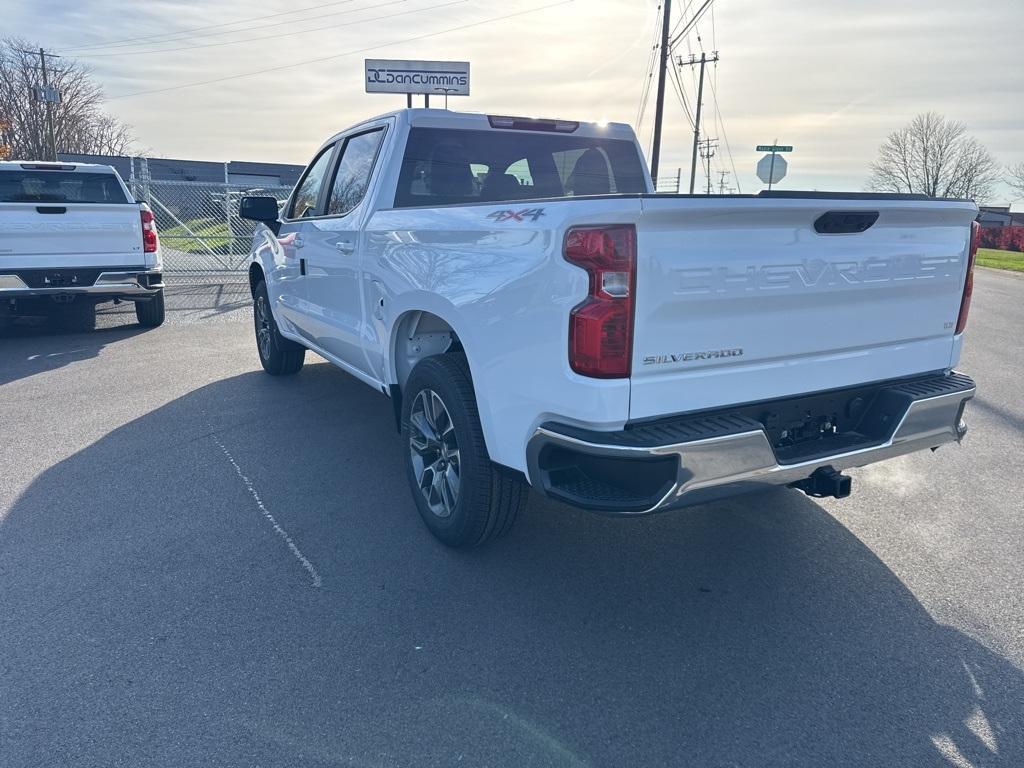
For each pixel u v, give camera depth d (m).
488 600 3.37
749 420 2.90
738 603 3.36
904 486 4.72
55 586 3.46
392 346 4.17
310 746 2.49
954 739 2.53
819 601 3.38
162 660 2.92
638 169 5.28
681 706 2.69
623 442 2.68
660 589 3.48
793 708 2.68
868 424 3.40
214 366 7.84
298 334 6.24
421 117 4.52
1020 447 5.48
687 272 2.73
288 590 3.43
